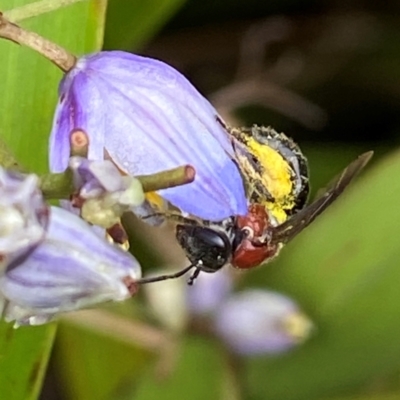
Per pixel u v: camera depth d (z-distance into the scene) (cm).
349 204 9
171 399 9
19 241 7
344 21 11
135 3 9
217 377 9
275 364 9
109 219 7
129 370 9
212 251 7
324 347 9
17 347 8
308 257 9
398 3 11
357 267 9
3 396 8
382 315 9
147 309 9
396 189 9
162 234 9
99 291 7
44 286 7
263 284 9
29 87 8
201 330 9
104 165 7
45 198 7
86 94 7
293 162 7
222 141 7
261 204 7
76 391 9
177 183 7
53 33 8
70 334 9
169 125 7
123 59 7
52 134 7
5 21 7
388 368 9
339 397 9
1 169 7
